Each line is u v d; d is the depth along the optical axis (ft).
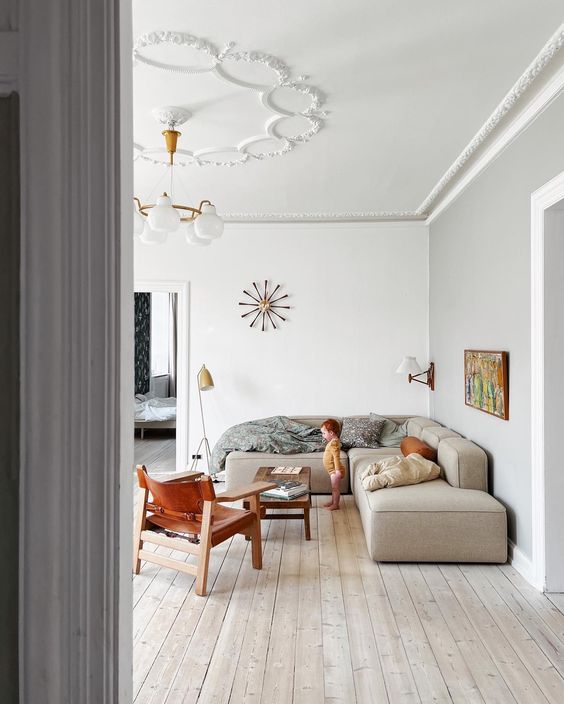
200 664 8.26
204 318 21.56
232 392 21.52
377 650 8.67
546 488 10.71
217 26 8.46
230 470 17.81
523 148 11.66
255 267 21.52
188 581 11.41
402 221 21.29
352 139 13.12
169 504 11.29
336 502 16.55
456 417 17.11
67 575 2.67
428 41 8.87
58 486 2.68
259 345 21.52
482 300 14.46
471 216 15.47
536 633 9.20
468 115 11.75
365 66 9.68
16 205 2.82
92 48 2.72
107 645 2.70
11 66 2.78
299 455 18.25
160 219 10.96
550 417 10.66
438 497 12.48
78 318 2.70
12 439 2.80
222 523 11.44
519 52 9.21
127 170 3.01
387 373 21.35
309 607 10.16
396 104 11.21
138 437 31.14
